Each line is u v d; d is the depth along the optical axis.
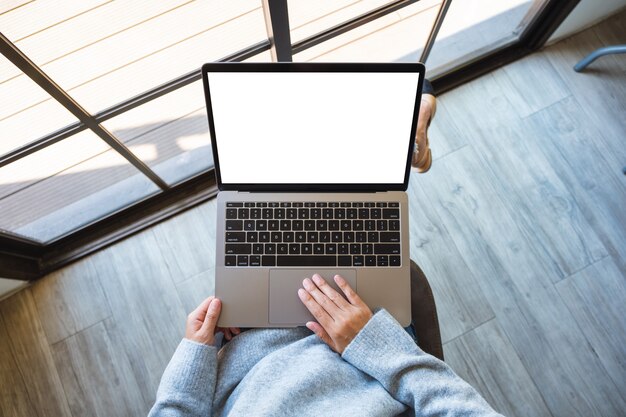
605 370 1.36
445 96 1.59
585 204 1.49
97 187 1.40
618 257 1.44
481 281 1.43
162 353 1.40
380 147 0.87
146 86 1.10
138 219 1.50
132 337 1.41
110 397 1.36
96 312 1.43
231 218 0.91
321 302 0.84
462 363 1.37
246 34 1.09
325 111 0.81
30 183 1.22
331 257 0.90
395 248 0.91
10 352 1.40
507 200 1.50
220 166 0.88
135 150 1.33
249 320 0.88
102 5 0.84
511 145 1.54
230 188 0.92
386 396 0.75
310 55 1.28
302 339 0.84
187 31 0.99
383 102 0.81
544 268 1.44
